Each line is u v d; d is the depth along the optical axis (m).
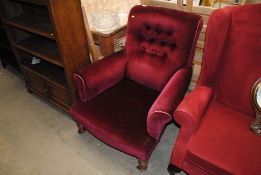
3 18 1.94
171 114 1.19
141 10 1.66
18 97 2.30
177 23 1.52
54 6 1.43
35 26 1.76
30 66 2.10
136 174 1.52
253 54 1.28
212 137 1.21
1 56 2.68
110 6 2.05
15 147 1.76
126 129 1.38
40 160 1.65
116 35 1.88
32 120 2.01
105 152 1.68
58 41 1.54
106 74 1.64
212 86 1.46
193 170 1.26
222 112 1.39
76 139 1.80
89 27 1.76
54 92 2.00
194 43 1.50
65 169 1.58
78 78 1.52
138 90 1.68
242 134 1.23
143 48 1.70
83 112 1.52
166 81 1.60
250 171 1.05
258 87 1.20
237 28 1.31
